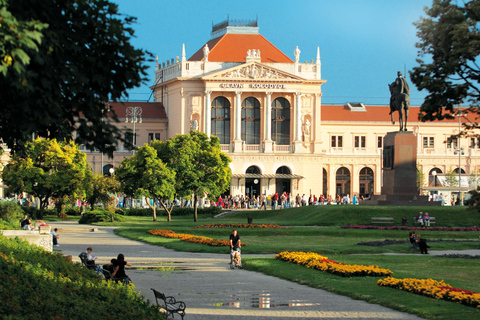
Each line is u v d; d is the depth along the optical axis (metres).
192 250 50.88
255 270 38.69
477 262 42.00
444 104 30.62
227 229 67.19
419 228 68.69
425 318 23.50
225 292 29.92
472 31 28.25
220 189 94.25
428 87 30.42
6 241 28.77
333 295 29.12
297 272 35.75
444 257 45.34
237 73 130.88
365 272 34.09
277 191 133.25
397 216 74.00
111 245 55.03
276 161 132.12
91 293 20.86
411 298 27.05
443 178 131.62
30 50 13.52
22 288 18.72
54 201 102.94
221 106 132.75
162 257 46.34
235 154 130.50
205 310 25.30
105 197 92.12
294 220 83.06
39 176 87.75
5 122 18.64
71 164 89.31
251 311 25.11
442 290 27.30
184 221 89.69
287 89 132.50
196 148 92.50
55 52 14.73
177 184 90.12
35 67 14.48
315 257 39.91
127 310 19.55
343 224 74.81
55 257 28.75
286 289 30.94
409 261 42.47
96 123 15.73
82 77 14.97
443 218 73.19
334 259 43.03
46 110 14.83
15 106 15.30
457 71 29.66
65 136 17.75
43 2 14.74
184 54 131.50
